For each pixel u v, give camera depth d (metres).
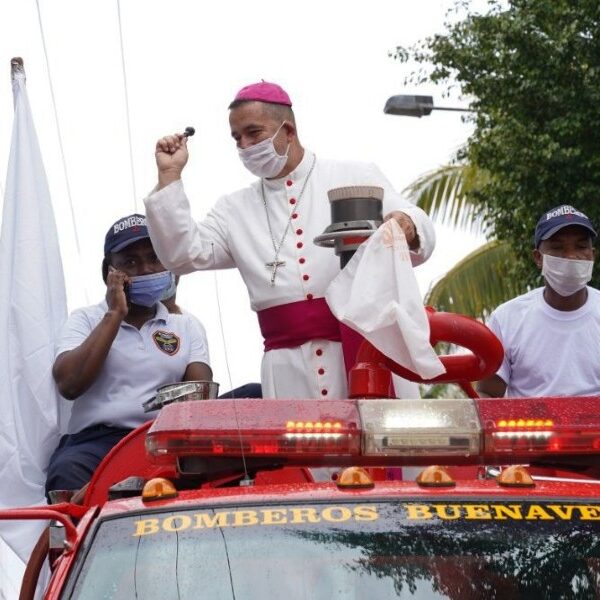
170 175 9.10
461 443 6.58
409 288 7.61
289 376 9.30
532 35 20.89
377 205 8.41
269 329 9.42
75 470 9.69
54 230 11.04
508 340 10.56
